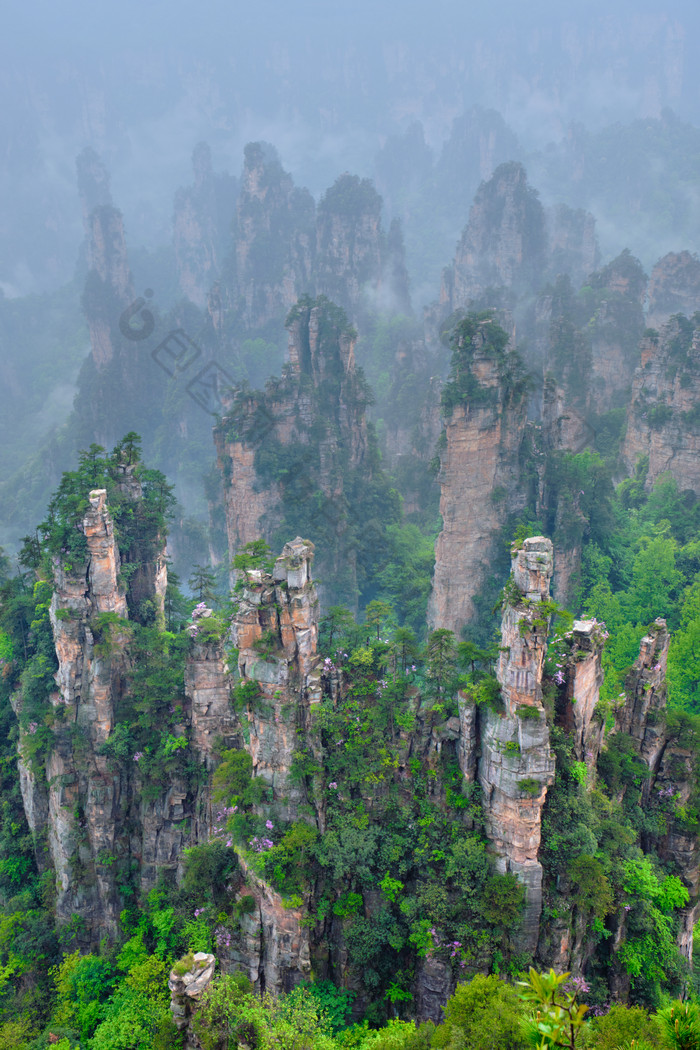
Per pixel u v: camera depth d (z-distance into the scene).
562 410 129.50
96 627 66.88
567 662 51.78
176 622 76.50
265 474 132.12
